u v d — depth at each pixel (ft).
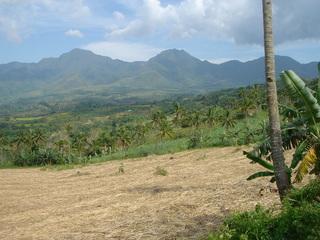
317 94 27.73
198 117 256.73
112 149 291.99
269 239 18.92
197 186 53.36
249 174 59.31
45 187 87.40
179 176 73.82
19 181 108.88
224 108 399.65
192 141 203.72
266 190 40.34
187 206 38.24
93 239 30.14
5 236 36.78
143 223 33.30
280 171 25.08
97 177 101.19
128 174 98.32
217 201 38.34
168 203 42.27
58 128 614.75
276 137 25.17
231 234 20.39
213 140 206.90
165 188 56.95
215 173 68.18
